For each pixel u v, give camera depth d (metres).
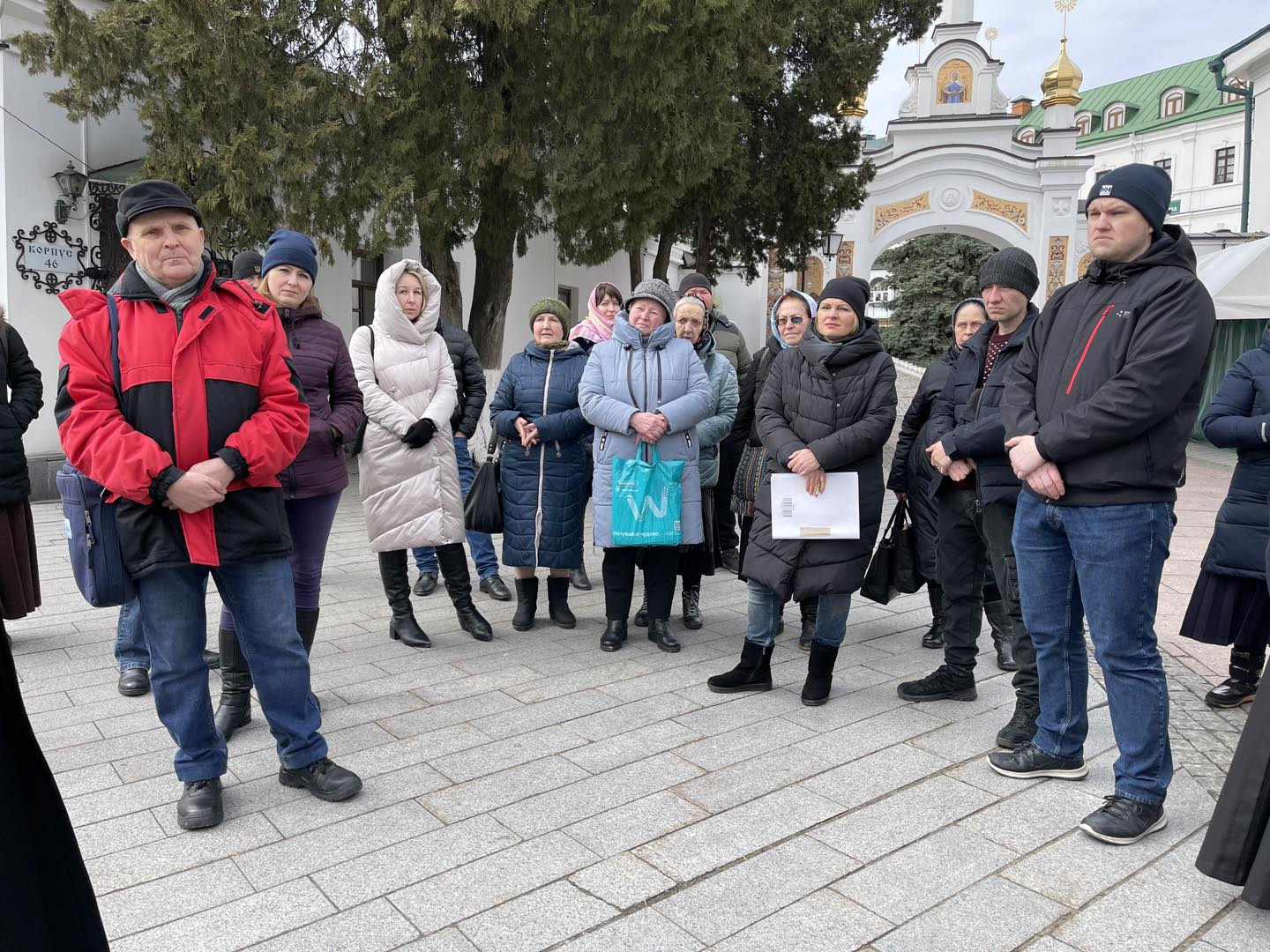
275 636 2.82
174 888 2.39
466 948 2.14
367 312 12.66
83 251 9.23
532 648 4.49
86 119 9.20
